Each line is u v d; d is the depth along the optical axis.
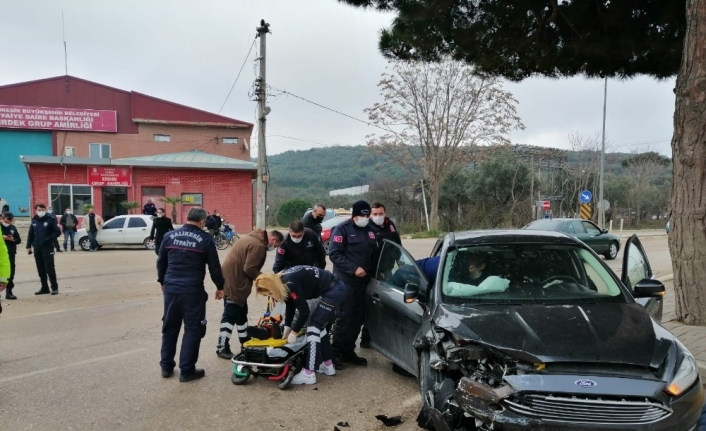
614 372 3.08
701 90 6.44
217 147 38.91
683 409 3.00
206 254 5.38
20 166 35.56
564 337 3.37
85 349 6.44
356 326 5.88
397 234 6.62
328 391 5.04
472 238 4.96
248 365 5.12
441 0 8.89
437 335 3.78
